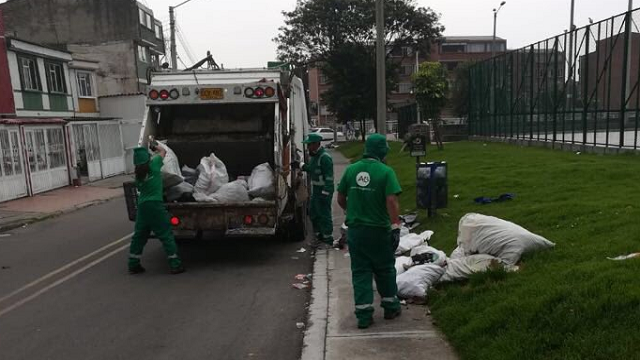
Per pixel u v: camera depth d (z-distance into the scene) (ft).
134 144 87.66
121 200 56.70
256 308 19.60
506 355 12.17
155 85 28.45
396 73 139.74
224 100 27.32
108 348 16.29
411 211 33.63
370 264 16.26
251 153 29.50
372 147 16.29
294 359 15.06
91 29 114.52
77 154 72.49
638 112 47.50
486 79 91.91
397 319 16.51
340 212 40.32
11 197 55.88
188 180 27.43
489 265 17.92
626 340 11.18
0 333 17.97
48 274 25.86
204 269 25.52
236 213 25.38
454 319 15.23
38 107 74.18
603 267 15.08
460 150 68.18
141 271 25.30
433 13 133.49
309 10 131.85
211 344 16.34
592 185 31.42
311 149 28.17
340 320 17.01
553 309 13.23
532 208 26.12
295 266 25.54
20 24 115.14
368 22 128.77
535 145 69.51
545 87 67.92
